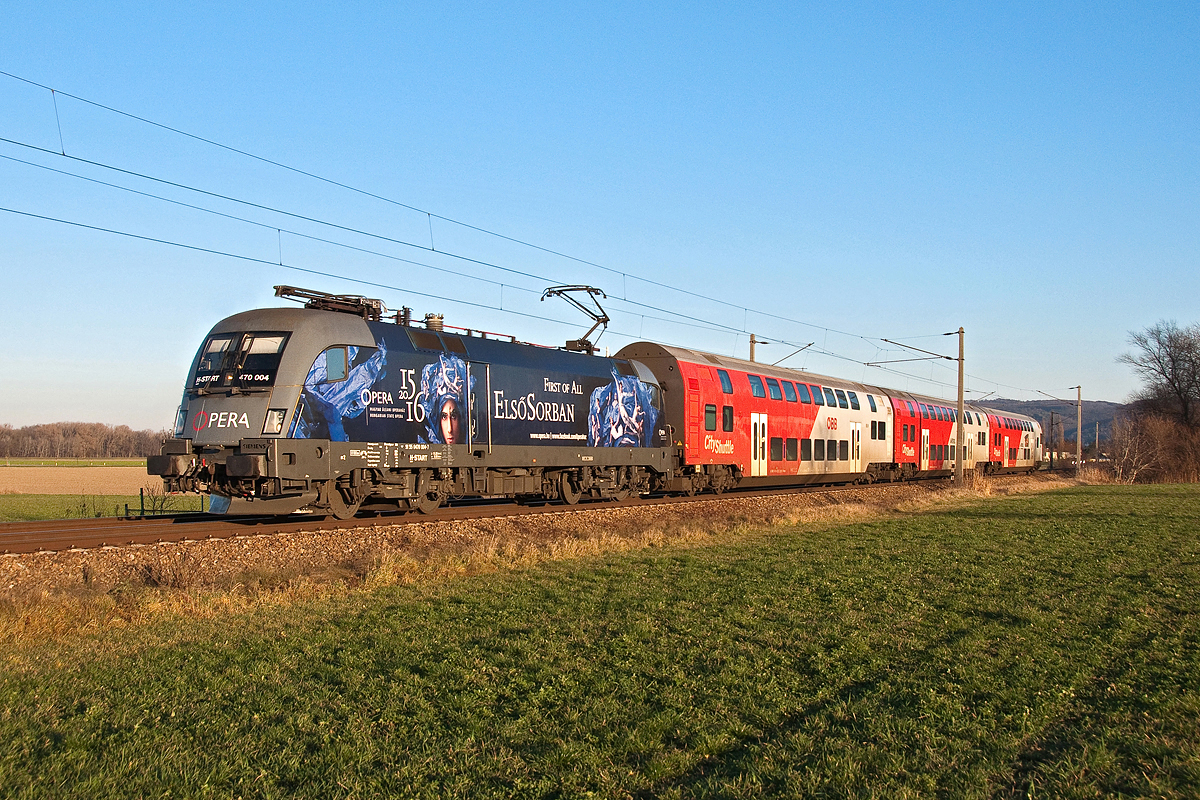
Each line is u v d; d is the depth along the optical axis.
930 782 5.80
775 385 33.03
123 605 11.55
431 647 9.61
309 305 18.23
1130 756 6.26
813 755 6.30
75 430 147.00
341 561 15.28
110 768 6.14
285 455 16.02
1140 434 67.06
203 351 17.06
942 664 8.80
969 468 52.31
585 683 8.25
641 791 5.84
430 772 6.09
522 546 17.25
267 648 9.59
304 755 6.42
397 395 18.20
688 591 13.09
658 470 26.78
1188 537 20.53
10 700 7.73
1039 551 17.81
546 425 22.22
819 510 26.53
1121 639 9.87
